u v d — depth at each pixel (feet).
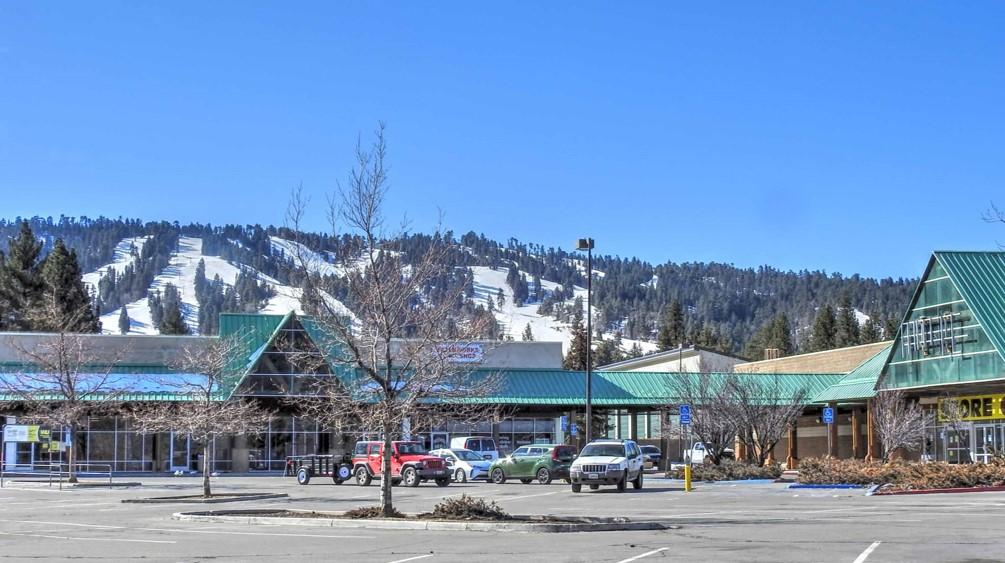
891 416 178.09
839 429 240.94
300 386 191.11
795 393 187.32
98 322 344.69
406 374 93.50
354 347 79.05
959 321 176.35
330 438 210.59
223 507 104.53
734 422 168.66
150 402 189.16
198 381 199.72
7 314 317.01
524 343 232.73
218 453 206.49
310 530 72.64
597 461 130.11
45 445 197.36
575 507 99.09
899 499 103.60
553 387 214.28
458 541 63.57
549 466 155.63
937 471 121.70
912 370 186.19
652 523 71.05
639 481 134.92
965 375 173.37
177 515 86.07
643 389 217.15
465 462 165.37
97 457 201.57
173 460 204.44
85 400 170.71
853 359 241.14
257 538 66.90
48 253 342.64
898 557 52.80
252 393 189.78
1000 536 63.10
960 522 73.56
